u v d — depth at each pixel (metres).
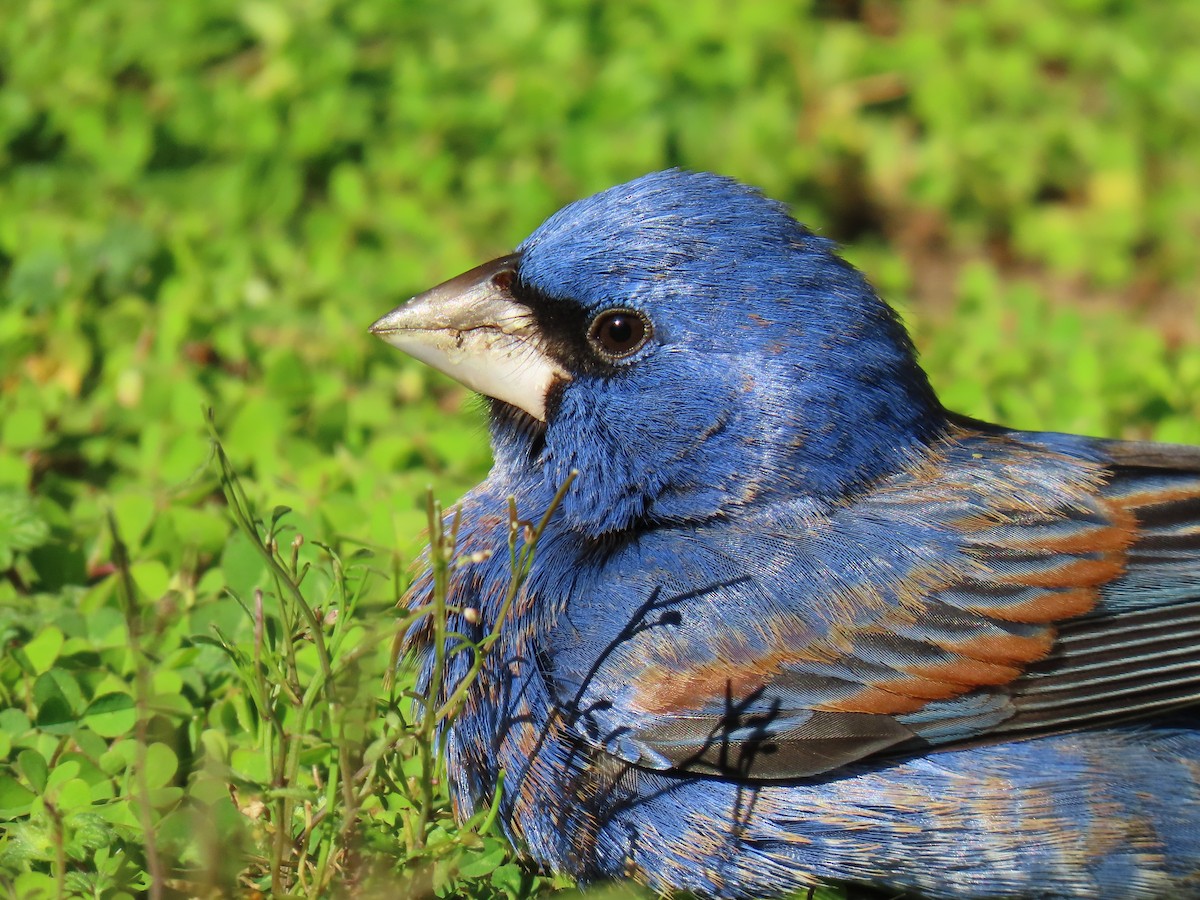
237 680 9.51
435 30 17.89
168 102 16.58
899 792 8.69
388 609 9.38
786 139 17.52
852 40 18.56
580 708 8.80
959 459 9.55
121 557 7.70
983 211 17.94
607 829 8.89
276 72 16.88
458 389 13.62
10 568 10.87
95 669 9.63
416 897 8.08
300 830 8.49
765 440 9.30
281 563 8.43
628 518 9.45
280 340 13.48
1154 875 8.74
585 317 9.44
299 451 12.05
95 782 8.90
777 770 8.67
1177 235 17.81
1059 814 8.69
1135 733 8.82
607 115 17.03
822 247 9.42
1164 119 18.77
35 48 17.02
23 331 12.94
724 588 8.97
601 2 18.34
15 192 15.53
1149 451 9.95
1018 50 19.20
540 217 16.02
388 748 8.13
